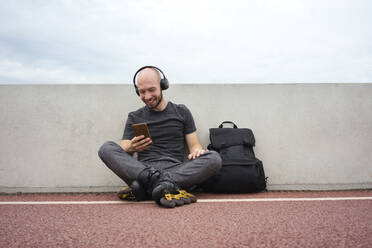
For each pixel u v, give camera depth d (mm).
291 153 2746
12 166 2648
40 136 2686
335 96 2799
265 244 1110
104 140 2715
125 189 2121
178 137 2463
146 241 1153
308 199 2105
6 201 2146
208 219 1494
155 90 2309
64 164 2678
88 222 1455
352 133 2777
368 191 2615
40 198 2301
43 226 1388
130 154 2305
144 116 2475
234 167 2369
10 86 2703
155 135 2402
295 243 1120
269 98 2789
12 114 2686
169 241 1151
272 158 2736
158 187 1827
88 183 2668
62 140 2693
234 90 2793
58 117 2709
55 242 1150
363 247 1076
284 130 2768
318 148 2756
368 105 2803
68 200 2180
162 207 1834
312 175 2730
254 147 2748
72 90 2734
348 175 2740
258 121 2773
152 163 2270
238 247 1079
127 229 1324
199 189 2570
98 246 1102
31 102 2705
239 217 1535
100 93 2744
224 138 2557
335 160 2750
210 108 2777
